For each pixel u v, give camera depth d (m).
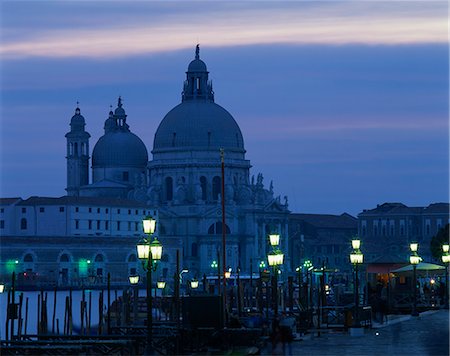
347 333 125.50
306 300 167.38
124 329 141.25
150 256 103.31
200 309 113.06
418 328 127.00
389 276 173.50
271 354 102.88
